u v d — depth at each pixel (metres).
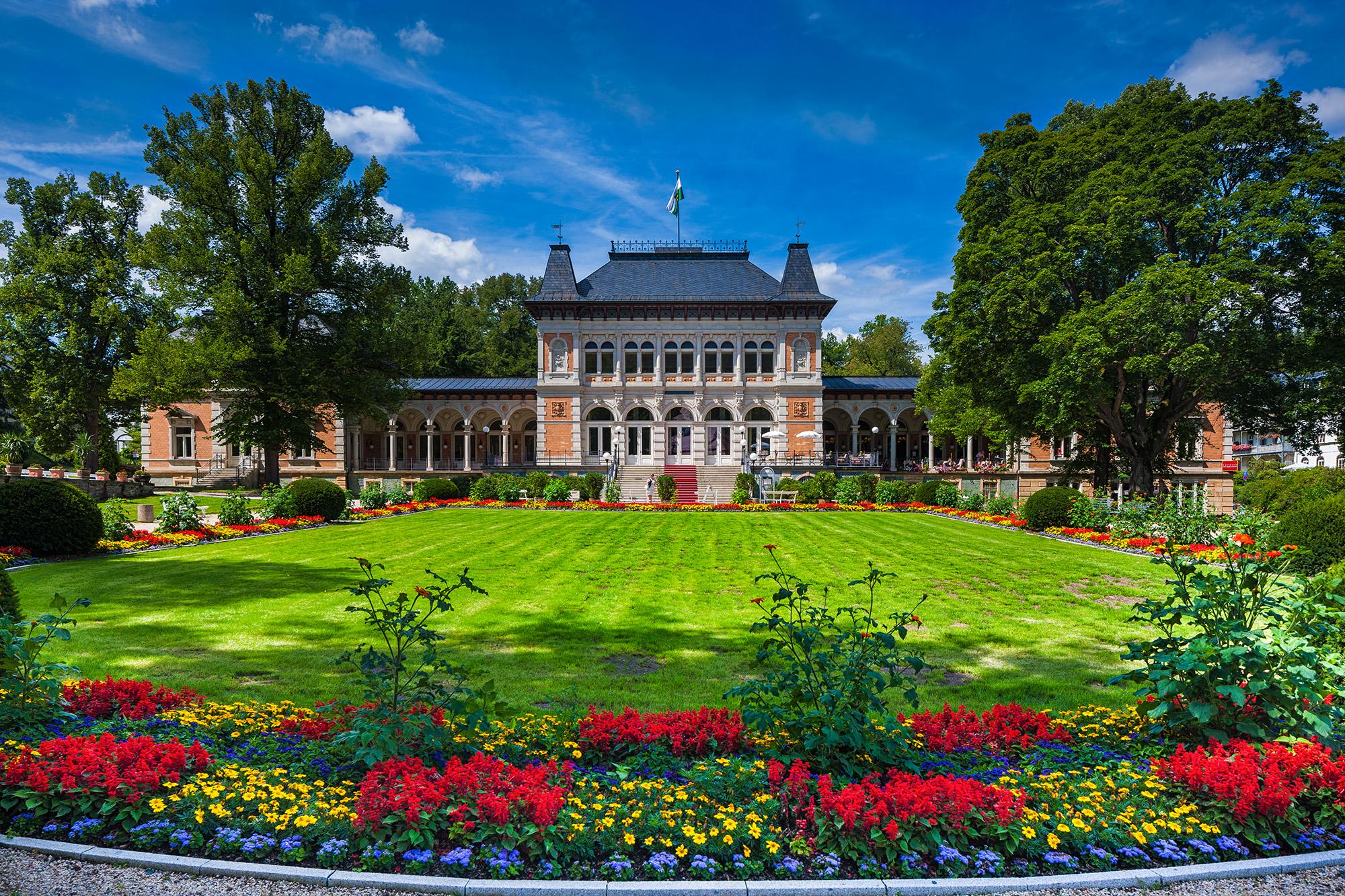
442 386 43.75
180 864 3.51
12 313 37.41
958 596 11.38
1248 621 4.93
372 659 4.62
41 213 38.88
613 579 12.76
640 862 3.64
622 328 39.84
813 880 3.51
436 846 3.64
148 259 27.69
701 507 29.23
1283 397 22.64
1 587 6.89
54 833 3.78
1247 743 4.39
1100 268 21.98
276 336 27.25
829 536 19.69
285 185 29.34
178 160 29.16
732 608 10.42
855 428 43.34
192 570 13.05
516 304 65.44
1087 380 20.47
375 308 30.61
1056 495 20.88
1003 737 4.96
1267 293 20.11
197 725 4.99
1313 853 3.80
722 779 4.16
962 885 3.46
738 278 41.25
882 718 4.57
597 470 38.06
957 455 47.31
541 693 6.54
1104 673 7.41
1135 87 32.12
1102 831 3.81
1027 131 25.34
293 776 4.20
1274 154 21.39
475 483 31.95
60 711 5.09
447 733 4.54
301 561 14.34
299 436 29.34
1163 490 27.02
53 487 14.47
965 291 24.23
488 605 10.59
